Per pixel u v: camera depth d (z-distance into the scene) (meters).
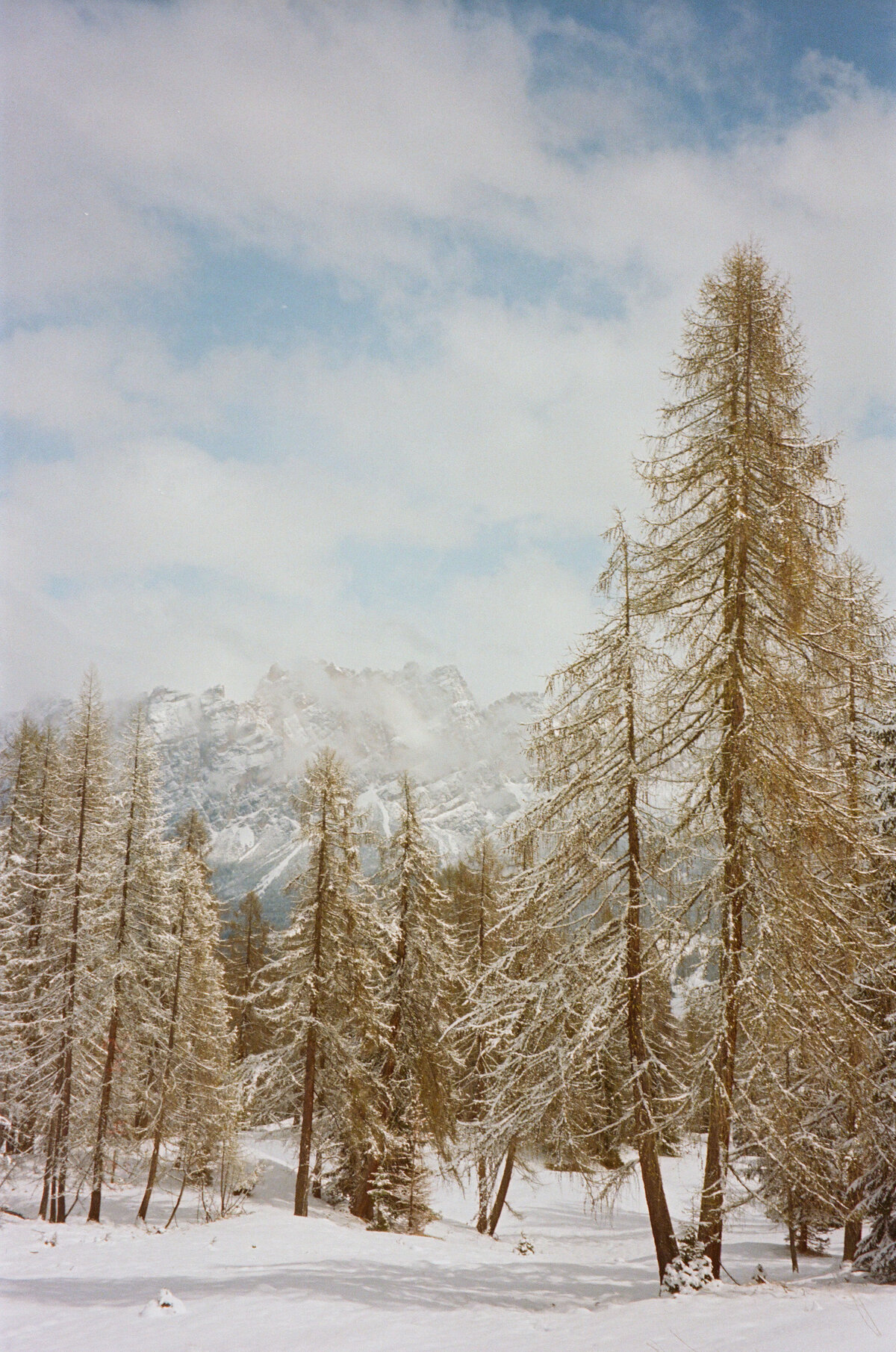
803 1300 9.92
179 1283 12.89
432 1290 12.73
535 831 13.28
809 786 11.84
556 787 13.36
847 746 14.87
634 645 12.83
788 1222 15.66
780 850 11.52
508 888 13.99
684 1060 12.37
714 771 12.14
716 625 12.91
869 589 15.30
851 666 13.33
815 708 12.61
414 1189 24.59
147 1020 25.53
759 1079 11.25
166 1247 17.14
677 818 12.40
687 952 11.80
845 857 11.77
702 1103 11.52
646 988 12.57
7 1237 18.02
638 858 12.92
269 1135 34.91
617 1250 23.84
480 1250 19.22
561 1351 8.72
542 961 13.41
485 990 13.70
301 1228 20.64
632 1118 12.40
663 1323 9.54
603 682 13.34
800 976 11.26
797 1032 11.13
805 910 11.30
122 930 25.03
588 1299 12.54
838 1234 25.23
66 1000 24.66
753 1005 11.30
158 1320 10.55
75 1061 23.94
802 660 12.74
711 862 12.08
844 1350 7.21
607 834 13.13
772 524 12.36
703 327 13.15
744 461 12.47
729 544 12.73
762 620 12.48
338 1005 25.61
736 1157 11.69
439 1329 10.12
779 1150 11.20
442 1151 24.77
